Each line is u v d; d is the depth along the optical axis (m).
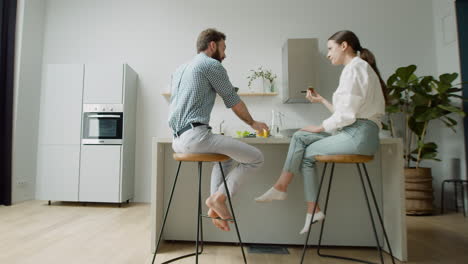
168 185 2.13
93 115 3.57
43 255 1.85
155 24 4.09
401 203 1.83
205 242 2.16
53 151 3.58
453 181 3.35
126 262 1.75
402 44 3.96
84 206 3.51
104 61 4.07
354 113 1.57
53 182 3.54
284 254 1.93
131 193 3.81
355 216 2.05
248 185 2.09
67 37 4.11
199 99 1.59
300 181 2.08
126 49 4.08
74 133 3.58
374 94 1.64
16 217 2.89
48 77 3.65
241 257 1.86
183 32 4.07
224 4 4.08
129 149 3.75
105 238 2.22
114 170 3.52
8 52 3.56
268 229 2.08
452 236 2.38
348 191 2.06
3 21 3.56
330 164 2.08
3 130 3.51
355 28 3.99
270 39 4.02
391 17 3.99
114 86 3.60
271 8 4.05
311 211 1.74
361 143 1.60
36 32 3.96
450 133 3.67
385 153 2.01
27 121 3.78
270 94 3.86
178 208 2.12
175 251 1.95
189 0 4.09
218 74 1.61
